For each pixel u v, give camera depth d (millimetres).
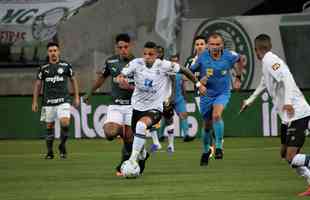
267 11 71688
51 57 48219
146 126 34375
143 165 36594
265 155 47656
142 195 29375
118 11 67688
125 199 28391
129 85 36625
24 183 34562
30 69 68750
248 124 63500
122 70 34656
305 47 65625
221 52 42250
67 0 68938
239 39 66188
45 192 31125
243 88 65562
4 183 34688
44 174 38406
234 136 63688
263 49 33375
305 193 28609
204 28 66812
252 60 65688
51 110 48219
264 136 63188
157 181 34062
